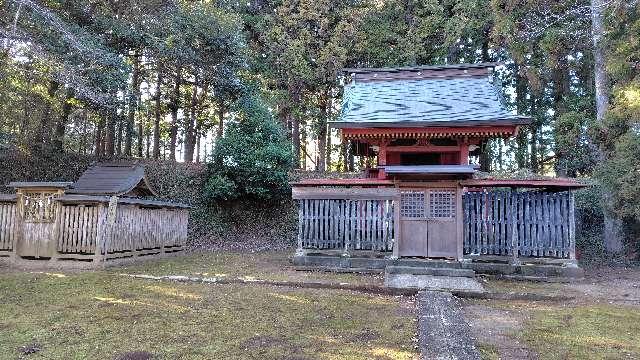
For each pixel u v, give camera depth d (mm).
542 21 17344
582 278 10305
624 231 14695
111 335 5164
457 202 11266
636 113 11656
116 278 8750
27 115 14617
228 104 19125
